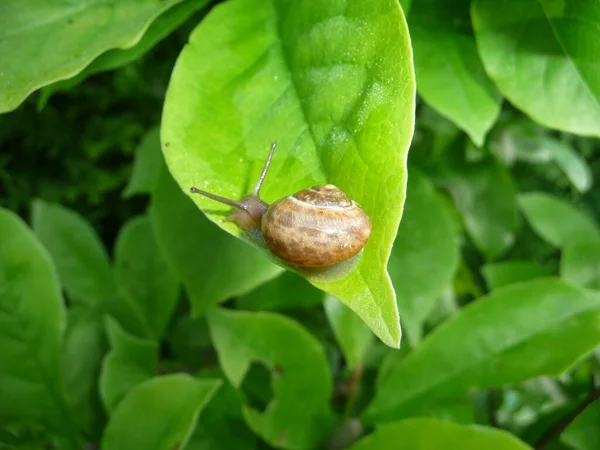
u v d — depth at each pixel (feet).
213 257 0.41
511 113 0.72
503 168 0.66
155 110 1.14
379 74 0.28
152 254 0.62
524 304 0.46
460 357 0.46
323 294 0.56
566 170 0.82
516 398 0.69
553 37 0.37
